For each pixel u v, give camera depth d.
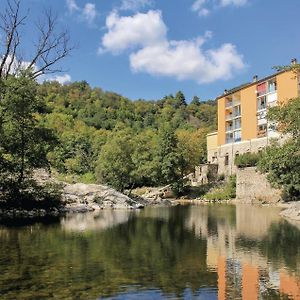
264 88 65.62
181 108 166.62
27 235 20.31
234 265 13.54
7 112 31.44
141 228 24.47
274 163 32.19
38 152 34.53
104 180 62.09
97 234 21.14
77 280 11.24
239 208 45.06
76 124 122.06
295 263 13.93
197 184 77.12
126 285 10.80
